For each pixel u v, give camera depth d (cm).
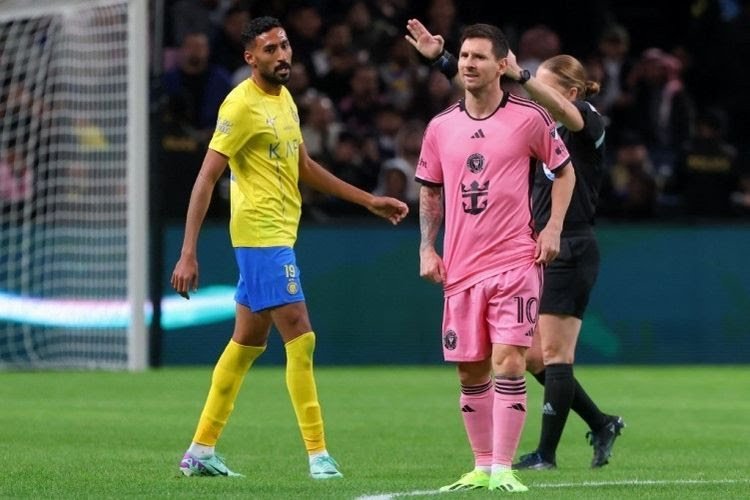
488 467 2355
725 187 6506
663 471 2653
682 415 3934
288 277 2459
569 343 2728
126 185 5512
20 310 5459
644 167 6222
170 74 6038
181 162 5734
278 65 2438
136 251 5294
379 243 5759
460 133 2306
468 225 2294
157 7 5425
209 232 5616
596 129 2712
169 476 2475
